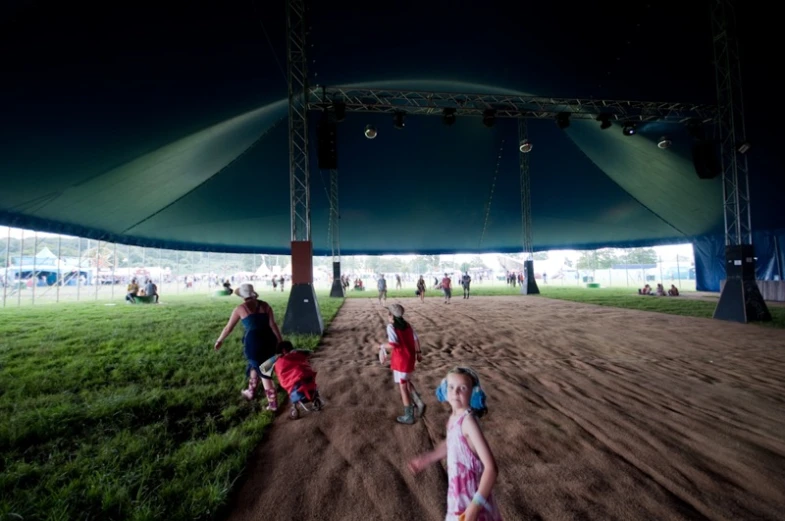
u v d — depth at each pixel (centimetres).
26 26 803
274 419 477
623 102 1612
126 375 643
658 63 1366
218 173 2292
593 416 479
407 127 2288
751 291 1341
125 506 290
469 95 1630
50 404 496
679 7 1143
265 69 1326
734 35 1222
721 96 1450
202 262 10588
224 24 1046
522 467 353
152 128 1402
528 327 1246
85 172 1501
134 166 1631
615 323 1325
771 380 645
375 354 862
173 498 301
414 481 333
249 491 320
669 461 365
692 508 295
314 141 2250
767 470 350
